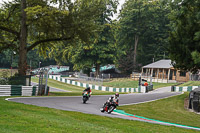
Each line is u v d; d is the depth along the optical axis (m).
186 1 22.73
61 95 29.48
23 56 31.00
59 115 12.45
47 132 7.93
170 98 29.92
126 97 31.05
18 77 25.89
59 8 29.86
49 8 29.02
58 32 31.73
